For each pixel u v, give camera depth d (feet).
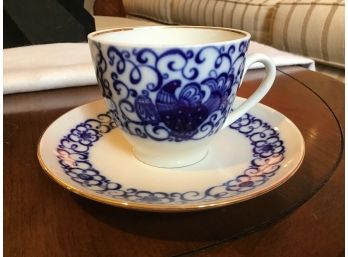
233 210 0.96
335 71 3.05
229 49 0.96
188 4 5.11
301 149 1.05
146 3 6.39
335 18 2.86
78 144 1.18
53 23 3.21
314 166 1.14
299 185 1.06
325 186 1.06
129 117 1.02
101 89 1.06
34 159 1.19
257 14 3.67
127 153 1.16
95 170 1.06
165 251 0.83
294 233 0.89
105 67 0.99
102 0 7.16
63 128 1.22
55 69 1.82
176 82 0.94
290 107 1.59
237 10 3.98
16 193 1.02
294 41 3.24
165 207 0.83
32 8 3.18
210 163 1.11
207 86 0.97
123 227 0.89
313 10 3.05
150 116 0.99
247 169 1.06
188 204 0.84
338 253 0.84
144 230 0.89
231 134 1.28
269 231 0.90
